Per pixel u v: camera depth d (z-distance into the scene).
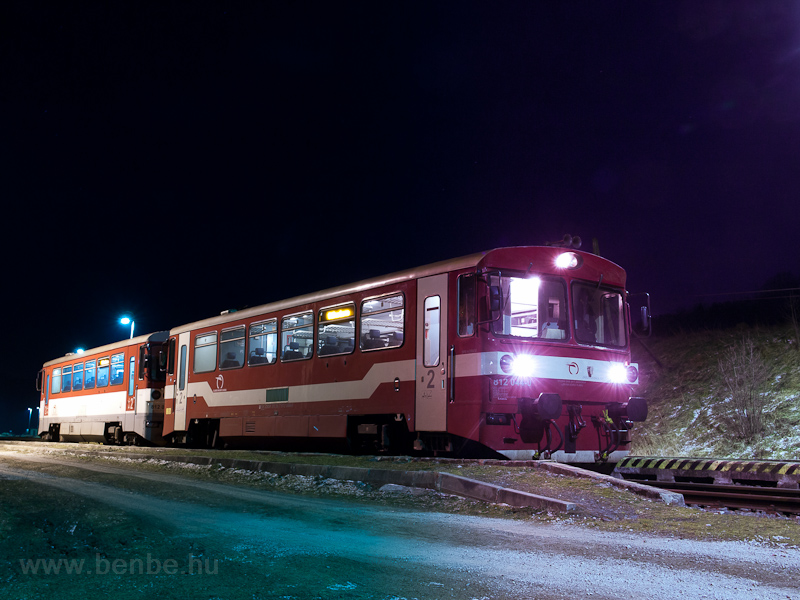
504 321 11.34
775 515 9.46
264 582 5.20
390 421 13.52
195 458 14.81
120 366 24.53
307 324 15.70
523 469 10.23
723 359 21.83
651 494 8.71
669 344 24.88
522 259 11.77
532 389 11.36
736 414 18.81
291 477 11.80
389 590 4.95
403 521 7.73
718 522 7.51
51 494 10.05
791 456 16.36
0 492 10.30
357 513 8.30
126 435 24.06
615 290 12.88
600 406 12.20
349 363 14.21
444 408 11.73
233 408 17.91
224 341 18.72
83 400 27.38
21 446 24.61
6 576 5.58
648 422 21.16
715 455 17.98
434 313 12.25
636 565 5.60
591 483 9.31
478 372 11.18
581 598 4.70
